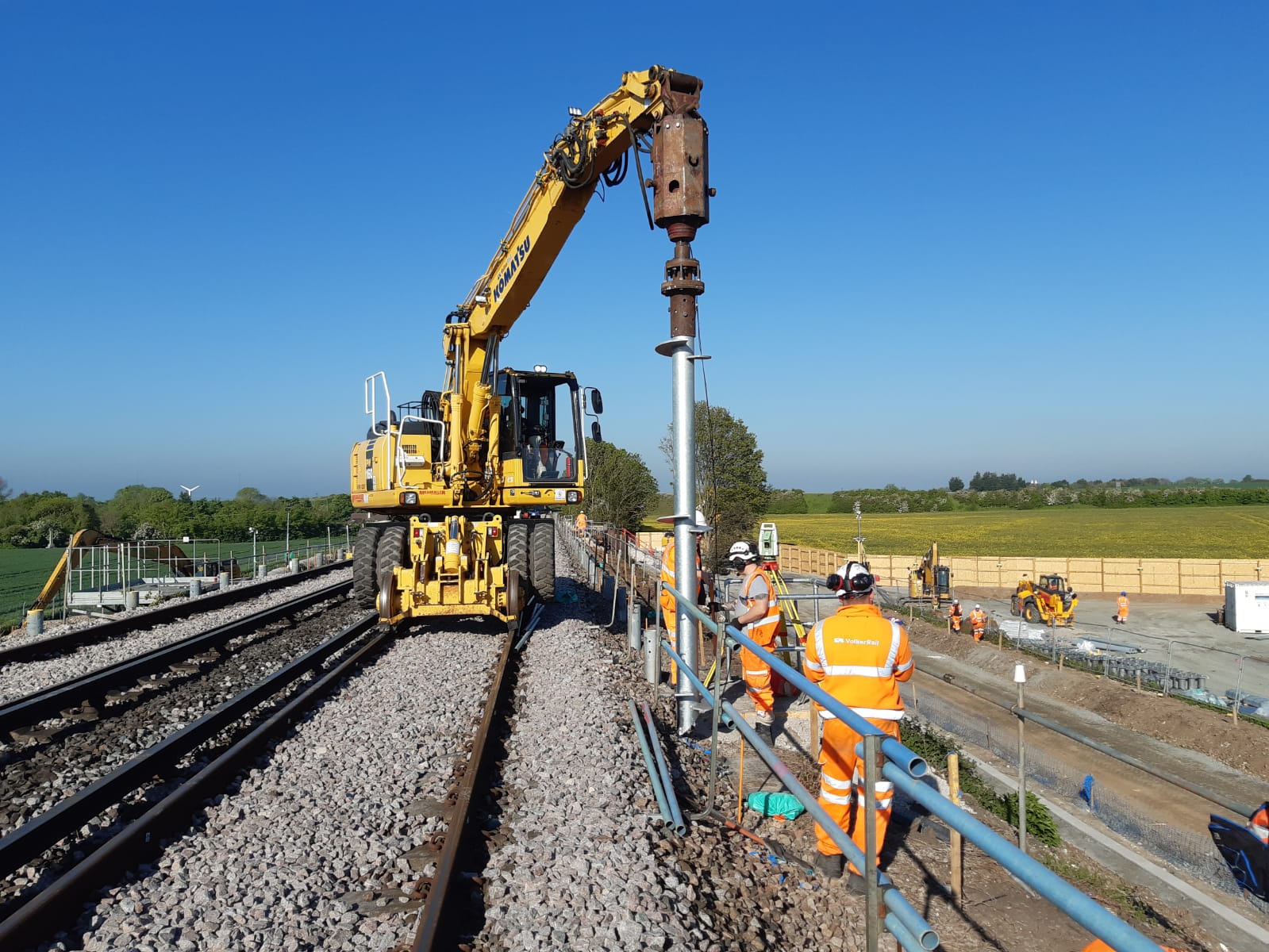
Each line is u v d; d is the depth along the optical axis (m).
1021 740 5.77
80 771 6.89
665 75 7.45
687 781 6.59
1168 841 10.16
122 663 10.25
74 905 4.30
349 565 31.17
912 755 2.63
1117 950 1.55
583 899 4.37
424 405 14.55
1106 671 21.12
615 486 57.03
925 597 37.41
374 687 9.30
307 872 4.83
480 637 12.70
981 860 5.54
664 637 10.18
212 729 7.75
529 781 6.29
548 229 10.27
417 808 5.87
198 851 5.09
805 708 8.79
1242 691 21.11
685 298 7.40
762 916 4.62
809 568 52.62
